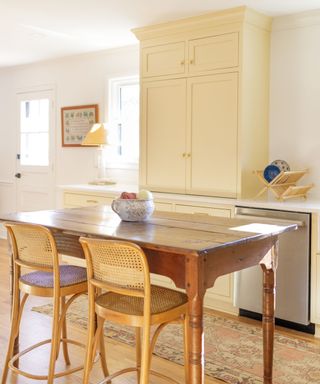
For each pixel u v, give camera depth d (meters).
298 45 3.85
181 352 2.95
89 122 5.43
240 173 3.71
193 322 1.85
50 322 3.45
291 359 2.86
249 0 3.45
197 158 3.95
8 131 6.47
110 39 4.69
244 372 2.69
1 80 6.50
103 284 2.02
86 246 2.07
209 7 3.62
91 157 5.46
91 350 2.16
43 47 5.05
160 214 2.79
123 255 1.92
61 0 3.54
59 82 5.74
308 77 3.82
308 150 3.85
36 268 2.37
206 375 2.66
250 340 3.15
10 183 6.49
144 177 4.31
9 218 2.62
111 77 5.17
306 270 3.22
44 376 2.41
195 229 2.24
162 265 1.97
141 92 4.29
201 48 3.86
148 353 1.92
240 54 3.66
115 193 4.40
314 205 3.31
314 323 3.23
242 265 2.11
